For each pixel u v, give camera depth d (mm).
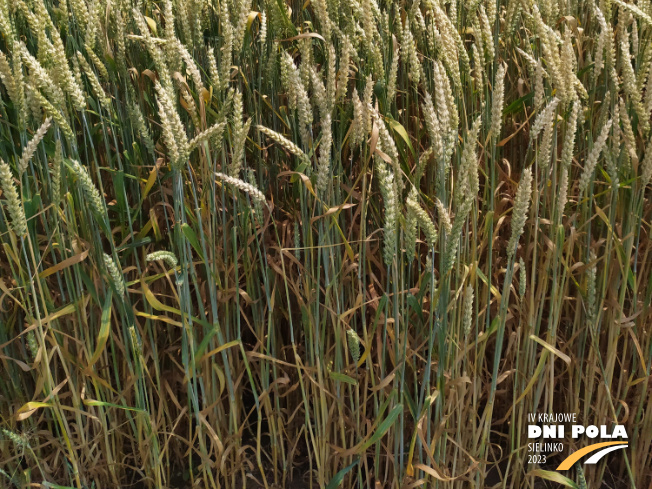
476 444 950
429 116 766
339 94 860
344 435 957
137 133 1000
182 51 830
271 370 1072
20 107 828
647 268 1021
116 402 990
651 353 968
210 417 1017
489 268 869
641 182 911
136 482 1057
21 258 973
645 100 878
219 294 964
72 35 1063
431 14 1004
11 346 1006
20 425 1044
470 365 944
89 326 1004
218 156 1016
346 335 941
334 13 994
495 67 1057
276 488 1056
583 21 1185
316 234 981
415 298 847
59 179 842
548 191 996
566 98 857
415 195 764
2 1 892
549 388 982
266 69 983
